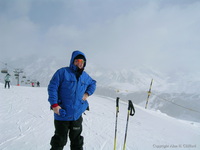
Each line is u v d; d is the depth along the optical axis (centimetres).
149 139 467
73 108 237
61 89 237
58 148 233
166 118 978
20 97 957
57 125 238
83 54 250
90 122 576
